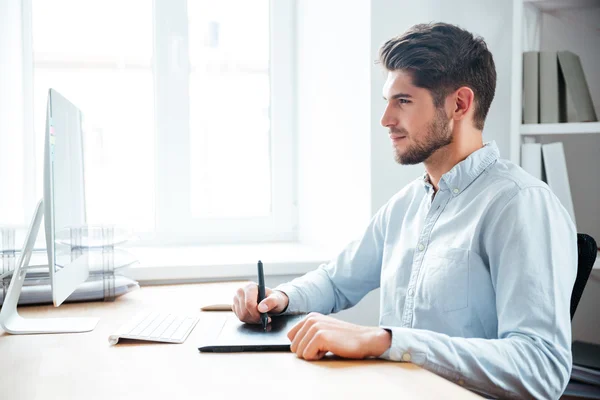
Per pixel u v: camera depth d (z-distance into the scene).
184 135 2.39
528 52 1.85
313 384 0.88
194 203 2.44
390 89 1.29
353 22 2.00
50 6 2.25
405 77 1.26
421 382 0.88
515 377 1.00
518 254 1.09
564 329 1.06
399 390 0.85
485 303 1.17
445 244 1.24
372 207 1.93
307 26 2.38
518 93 1.84
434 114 1.26
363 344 1.00
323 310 1.50
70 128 1.42
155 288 1.77
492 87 1.31
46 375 0.96
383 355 1.00
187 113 2.38
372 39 1.90
